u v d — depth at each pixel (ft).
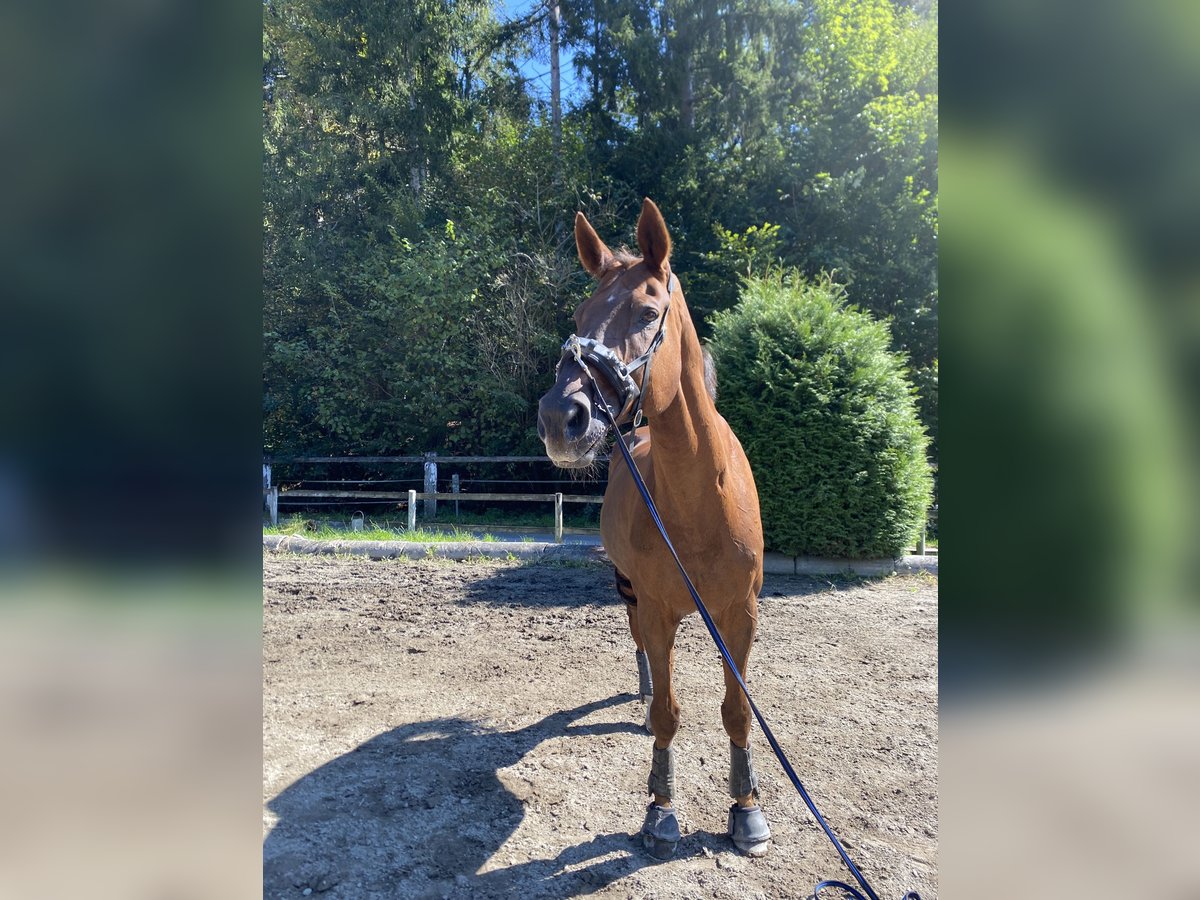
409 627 17.48
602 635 16.90
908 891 7.90
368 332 42.88
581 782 10.14
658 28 45.42
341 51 45.29
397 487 43.11
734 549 8.18
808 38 46.11
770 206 45.60
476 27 49.03
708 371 9.10
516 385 41.75
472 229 42.63
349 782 10.04
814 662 15.15
